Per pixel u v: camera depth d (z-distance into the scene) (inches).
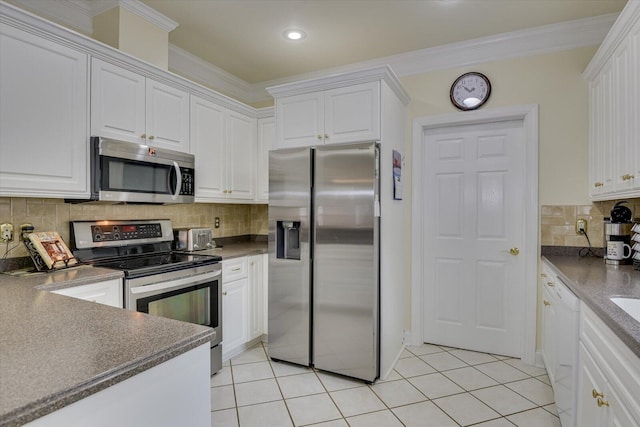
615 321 44.1
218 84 139.5
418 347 122.7
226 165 121.9
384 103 99.0
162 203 104.9
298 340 106.4
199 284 97.0
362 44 115.3
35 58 71.4
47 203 85.0
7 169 67.6
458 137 121.2
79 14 92.4
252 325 119.4
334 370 101.2
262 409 84.3
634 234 83.8
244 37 111.0
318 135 105.1
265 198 133.9
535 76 108.3
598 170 95.0
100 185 82.0
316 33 108.4
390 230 105.9
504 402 87.3
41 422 25.0
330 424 78.5
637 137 69.6
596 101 96.5
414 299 123.9
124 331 38.3
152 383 33.2
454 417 81.1
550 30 104.3
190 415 37.2
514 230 114.3
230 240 143.4
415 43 114.7
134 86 91.4
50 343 34.8
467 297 120.6
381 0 91.4
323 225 101.6
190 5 93.7
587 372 57.5
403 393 91.9
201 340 37.8
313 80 104.0
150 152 93.4
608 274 75.3
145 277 82.3
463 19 100.4
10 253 78.2
